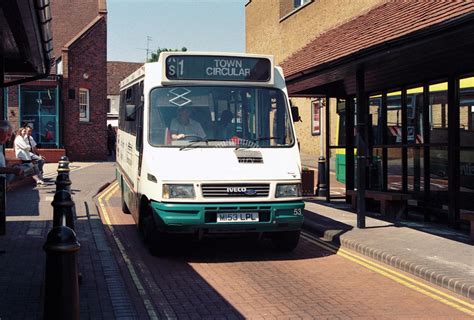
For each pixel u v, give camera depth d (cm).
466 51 869
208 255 883
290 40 3209
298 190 838
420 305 631
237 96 892
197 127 870
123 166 1251
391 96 1302
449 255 834
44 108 2898
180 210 791
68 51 2903
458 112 1059
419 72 1087
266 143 876
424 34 773
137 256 863
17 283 651
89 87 3003
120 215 1273
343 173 1658
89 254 844
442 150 1116
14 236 934
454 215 1068
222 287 695
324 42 1390
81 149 2989
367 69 1048
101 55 3044
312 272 780
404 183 1249
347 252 917
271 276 755
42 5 679
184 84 891
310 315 588
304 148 3091
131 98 1112
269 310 604
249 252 909
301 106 3133
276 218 816
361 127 1074
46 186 1686
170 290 679
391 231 1040
